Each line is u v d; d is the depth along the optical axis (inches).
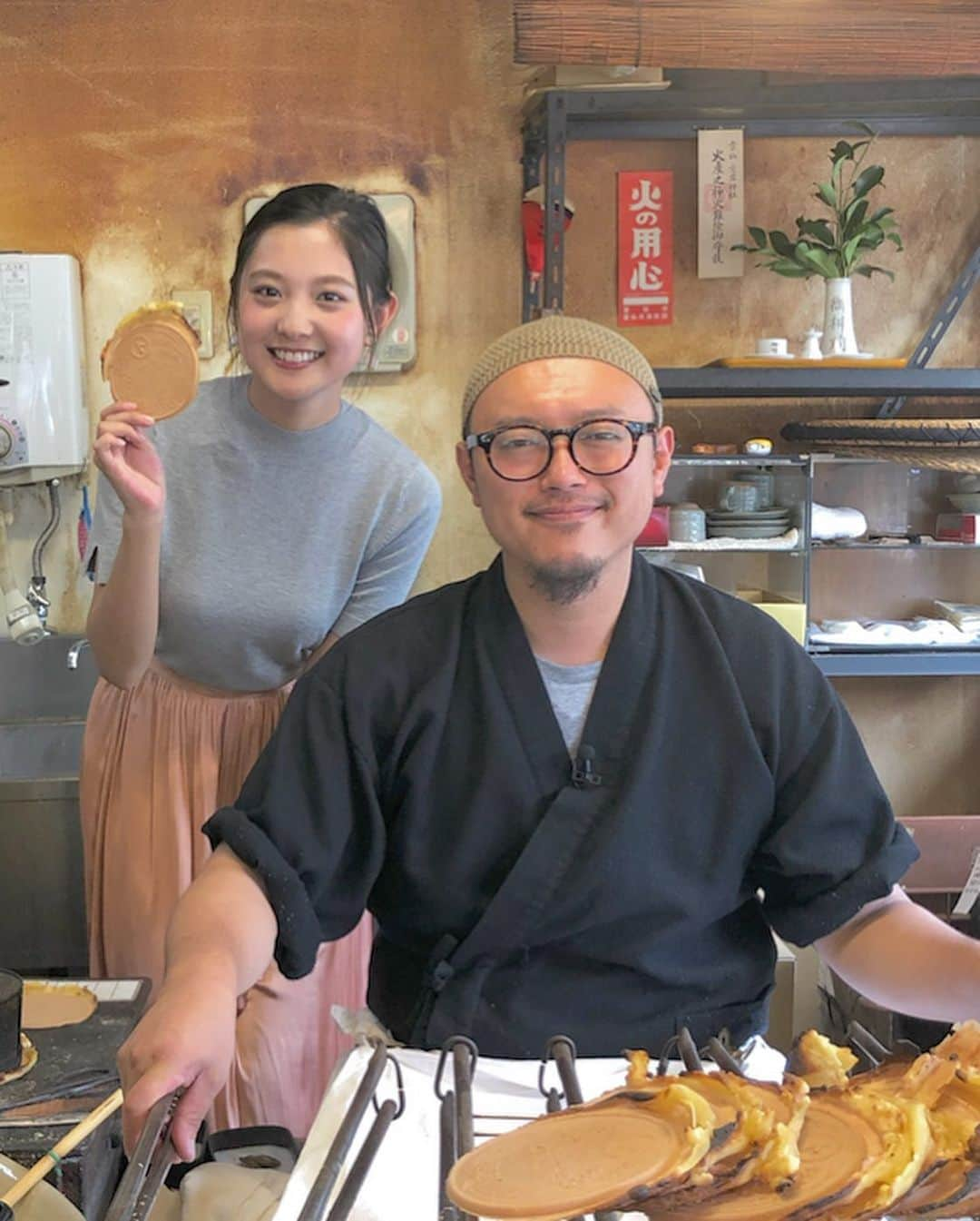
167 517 67.6
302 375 63.6
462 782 45.4
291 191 64.2
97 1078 48.3
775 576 105.3
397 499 69.4
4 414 97.0
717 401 105.4
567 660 45.9
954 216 103.8
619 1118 25.6
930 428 91.4
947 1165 24.5
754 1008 47.3
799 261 95.7
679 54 83.7
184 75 99.0
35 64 98.2
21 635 98.9
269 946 41.9
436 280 102.0
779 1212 23.2
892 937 43.8
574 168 101.6
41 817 90.4
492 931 44.1
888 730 110.9
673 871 44.9
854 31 83.9
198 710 70.4
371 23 99.1
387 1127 31.1
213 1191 43.2
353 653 47.3
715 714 45.4
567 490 42.0
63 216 99.8
